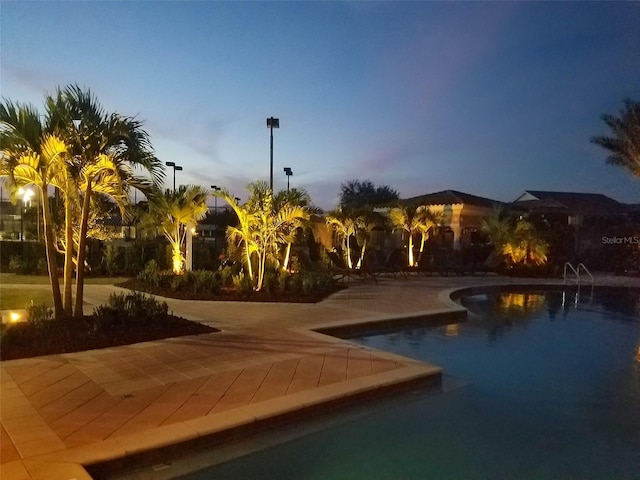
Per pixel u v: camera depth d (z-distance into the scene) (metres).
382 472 3.96
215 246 22.06
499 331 10.55
